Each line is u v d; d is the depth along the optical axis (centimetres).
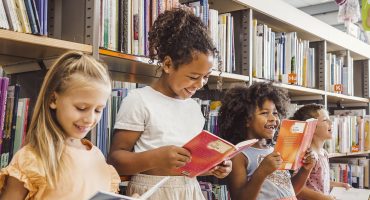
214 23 172
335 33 280
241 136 161
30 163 84
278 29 242
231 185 149
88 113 88
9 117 110
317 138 218
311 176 212
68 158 91
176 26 120
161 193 115
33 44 108
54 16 134
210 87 197
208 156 101
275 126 157
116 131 119
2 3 102
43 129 88
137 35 139
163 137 118
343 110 336
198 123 130
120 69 163
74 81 86
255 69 197
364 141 319
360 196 211
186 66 117
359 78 343
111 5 132
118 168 112
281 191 154
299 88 233
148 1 144
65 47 113
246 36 192
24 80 135
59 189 87
